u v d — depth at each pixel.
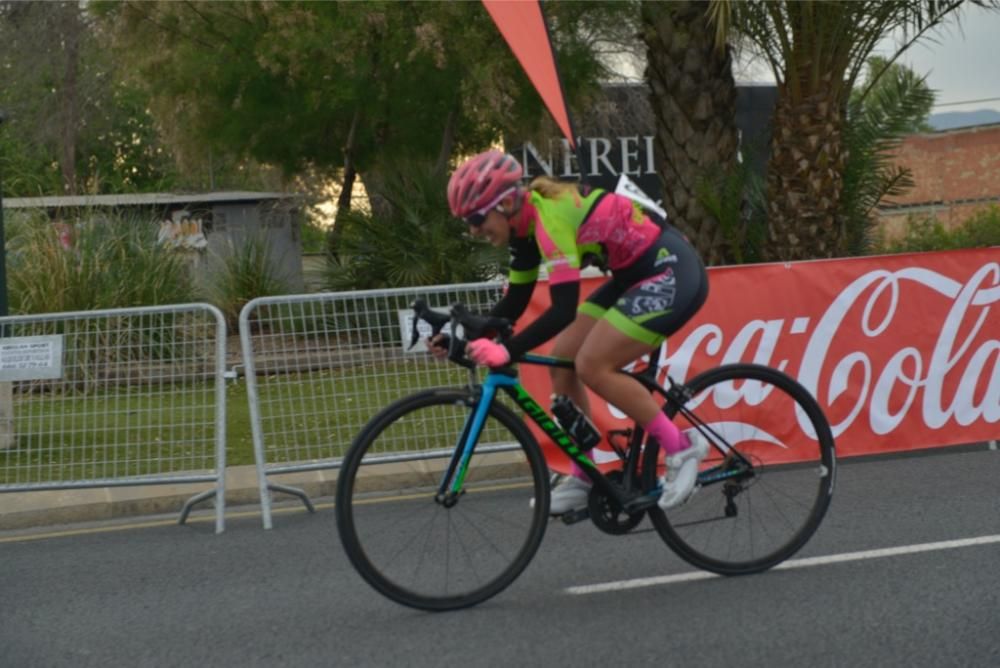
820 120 16.95
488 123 24.09
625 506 6.47
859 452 9.96
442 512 6.47
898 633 5.66
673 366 9.49
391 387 9.93
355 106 23.67
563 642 5.74
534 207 6.09
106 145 46.53
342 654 5.73
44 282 18.47
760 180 20.34
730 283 9.63
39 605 6.97
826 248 17.25
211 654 5.85
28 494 9.93
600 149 28.20
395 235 21.34
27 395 9.83
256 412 9.06
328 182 29.00
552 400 6.56
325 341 9.78
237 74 22.95
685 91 18.03
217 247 25.25
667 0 17.92
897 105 19.38
